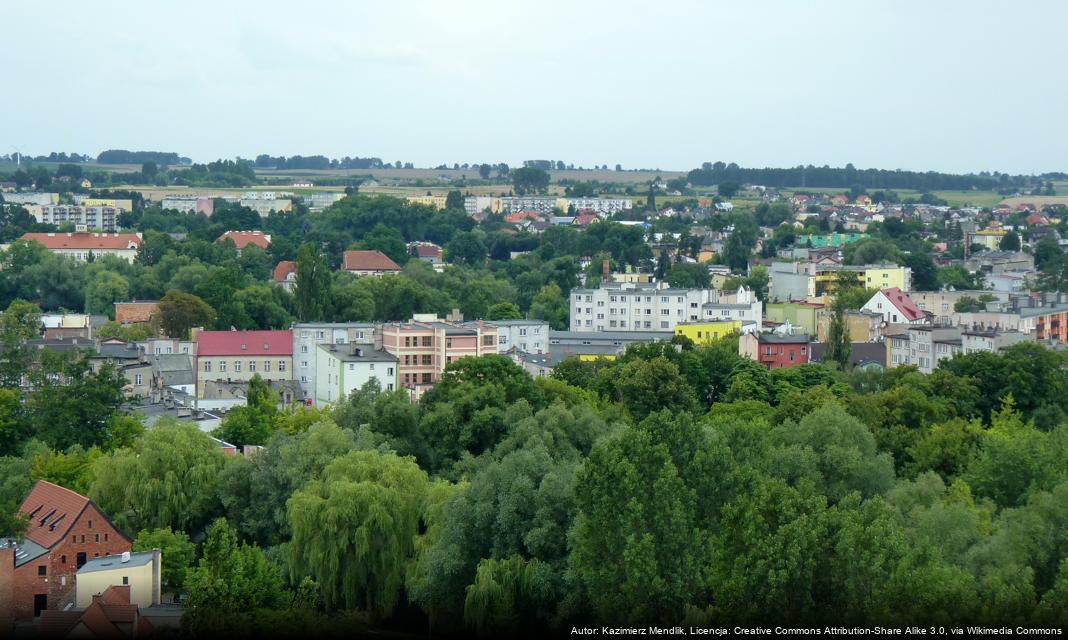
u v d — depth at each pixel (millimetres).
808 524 170750
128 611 187125
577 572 187750
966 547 184750
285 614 185000
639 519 179000
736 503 181875
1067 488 187375
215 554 192250
